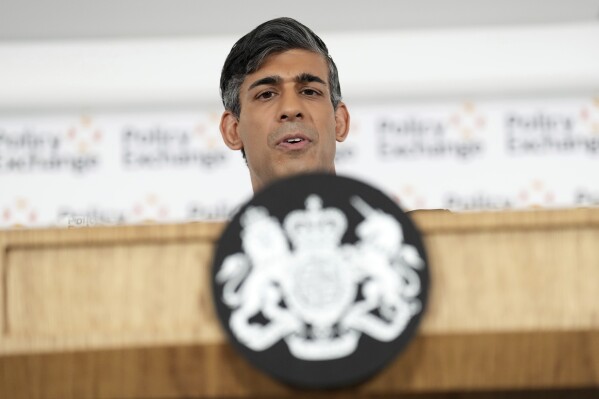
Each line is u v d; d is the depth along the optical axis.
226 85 5.83
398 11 12.02
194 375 3.25
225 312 3.14
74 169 12.37
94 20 12.04
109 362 3.27
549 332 3.24
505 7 12.09
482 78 12.29
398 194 12.27
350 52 12.27
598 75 12.31
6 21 11.99
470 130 12.36
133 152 12.40
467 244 3.29
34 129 12.42
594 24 12.36
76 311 3.33
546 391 3.37
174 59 12.32
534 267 3.28
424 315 3.14
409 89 12.27
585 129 12.38
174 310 3.30
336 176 3.19
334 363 3.11
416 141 12.32
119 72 12.30
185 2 11.66
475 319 3.26
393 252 3.15
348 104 12.36
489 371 3.24
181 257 3.32
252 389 3.23
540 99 12.45
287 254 3.15
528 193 12.31
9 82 12.26
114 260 3.34
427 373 3.23
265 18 11.98
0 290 3.31
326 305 3.13
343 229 3.16
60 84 12.27
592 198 12.27
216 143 12.40
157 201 12.31
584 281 3.28
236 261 3.15
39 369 3.28
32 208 12.31
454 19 12.23
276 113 5.47
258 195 3.18
